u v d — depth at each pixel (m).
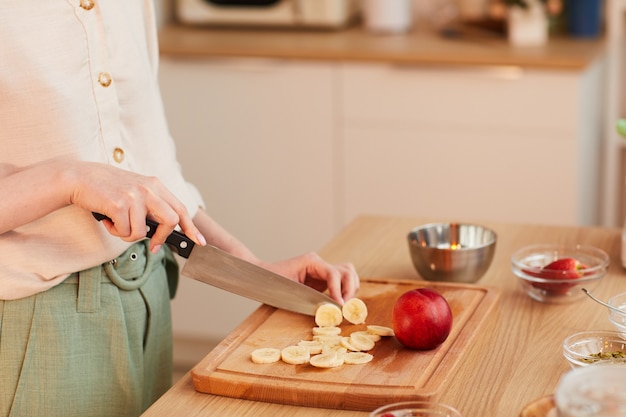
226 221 3.28
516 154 2.95
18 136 1.30
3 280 1.33
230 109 3.16
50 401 1.37
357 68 3.01
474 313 1.35
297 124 3.12
